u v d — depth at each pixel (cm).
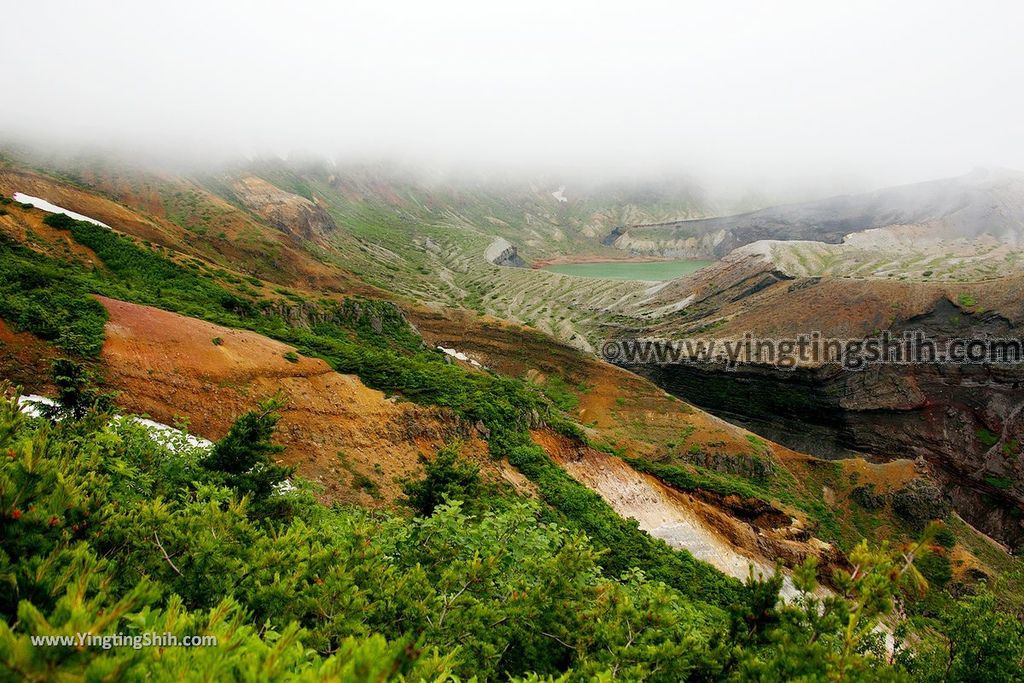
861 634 761
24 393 2373
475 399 3938
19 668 268
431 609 752
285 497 1565
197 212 10469
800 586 811
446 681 482
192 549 648
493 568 872
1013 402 7969
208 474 1461
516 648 834
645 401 8244
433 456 3309
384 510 2644
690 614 1592
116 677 283
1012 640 1291
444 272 17525
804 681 678
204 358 3123
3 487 479
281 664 334
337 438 3053
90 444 1158
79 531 547
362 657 320
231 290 5566
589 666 736
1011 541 7588
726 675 796
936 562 5800
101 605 433
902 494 6488
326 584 656
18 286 3067
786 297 10981
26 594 400
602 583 1138
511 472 3562
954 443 8156
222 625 371
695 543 4134
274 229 11075
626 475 4494
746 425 9631
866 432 8694
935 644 1480
